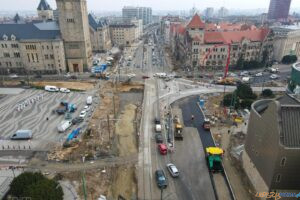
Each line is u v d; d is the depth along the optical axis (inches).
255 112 2078.0
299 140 1663.4
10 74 5462.6
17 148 2549.2
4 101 3831.2
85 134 2805.1
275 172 1694.1
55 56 5344.5
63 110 3366.1
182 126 3095.5
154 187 2021.4
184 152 2518.5
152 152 2501.2
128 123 3100.4
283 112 1731.1
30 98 3937.0
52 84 4694.9
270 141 1758.1
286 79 5206.7
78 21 5275.6
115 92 4318.4
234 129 3011.8
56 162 2305.6
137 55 7854.3
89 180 2060.8
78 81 4931.1
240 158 2402.8
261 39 6131.9
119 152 2481.5
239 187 2037.4
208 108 3663.9
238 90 3976.4
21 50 5290.4
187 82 4940.9
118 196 1902.1
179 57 7066.9
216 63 5900.6
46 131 2903.5
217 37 5816.9
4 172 2149.4
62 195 1689.2
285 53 6850.4
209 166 2237.9
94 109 3540.8
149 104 3777.1
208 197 1923.0
